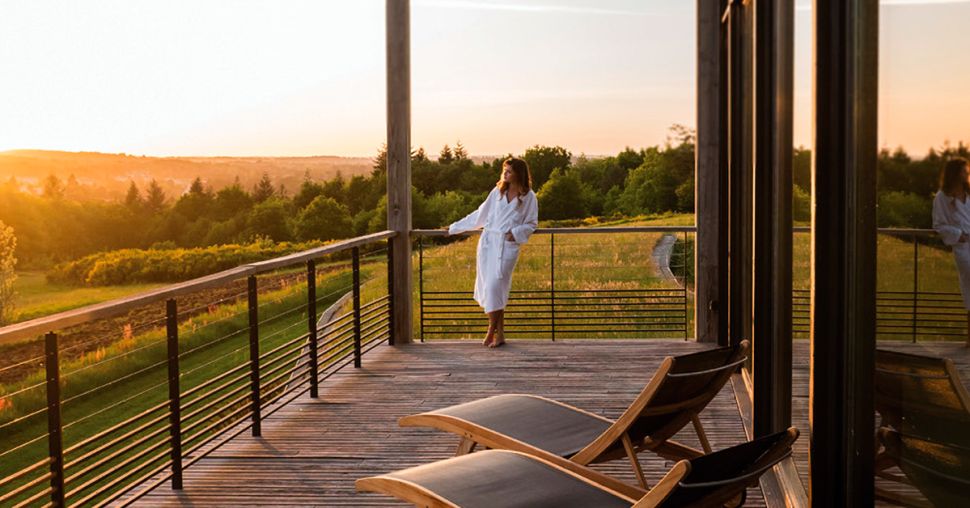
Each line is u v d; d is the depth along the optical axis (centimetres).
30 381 1446
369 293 1329
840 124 215
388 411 491
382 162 2612
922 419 171
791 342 337
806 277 298
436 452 416
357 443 431
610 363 604
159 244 2672
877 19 194
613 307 1000
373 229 2597
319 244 2642
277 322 1673
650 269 1011
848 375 218
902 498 184
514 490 246
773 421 380
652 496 208
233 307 1739
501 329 673
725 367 309
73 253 2573
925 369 168
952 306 153
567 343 679
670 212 1869
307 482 377
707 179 648
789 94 336
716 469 216
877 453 200
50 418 277
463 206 1970
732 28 561
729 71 568
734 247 566
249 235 2650
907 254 176
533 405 345
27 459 1192
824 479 220
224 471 392
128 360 1562
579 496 245
